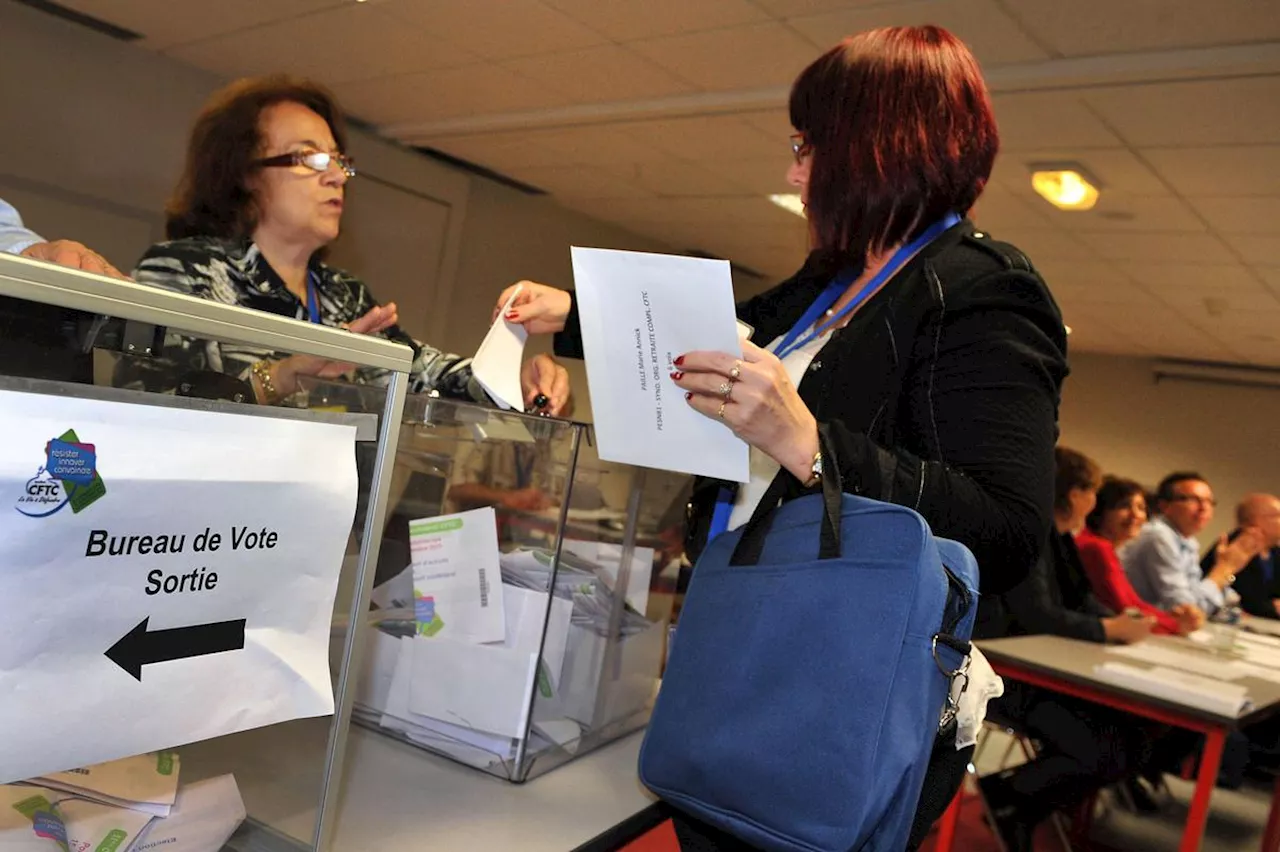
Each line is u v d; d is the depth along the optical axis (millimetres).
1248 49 2744
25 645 476
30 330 490
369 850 737
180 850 631
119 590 511
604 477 1022
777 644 771
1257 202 3975
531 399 1232
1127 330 7238
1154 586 4449
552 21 3449
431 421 1018
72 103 4363
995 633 2844
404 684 1005
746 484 991
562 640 973
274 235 1538
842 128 973
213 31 4172
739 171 4984
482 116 4898
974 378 847
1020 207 4633
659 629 1210
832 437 792
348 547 671
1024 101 3383
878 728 701
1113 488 4613
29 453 463
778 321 1175
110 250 4613
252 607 587
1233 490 7824
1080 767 2469
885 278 947
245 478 561
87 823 582
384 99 4895
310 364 638
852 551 759
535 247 6848
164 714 544
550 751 991
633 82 3965
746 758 766
